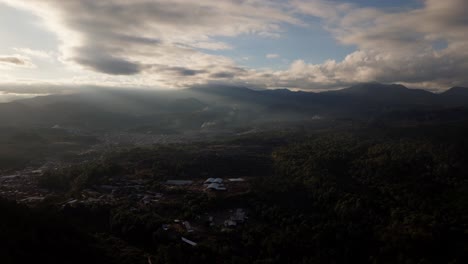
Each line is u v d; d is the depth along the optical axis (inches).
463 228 3371.1
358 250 3299.7
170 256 2787.9
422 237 3184.1
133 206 4040.4
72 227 3169.3
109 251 2918.3
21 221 2844.5
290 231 3506.4
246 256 3110.2
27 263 2358.5
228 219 3865.7
